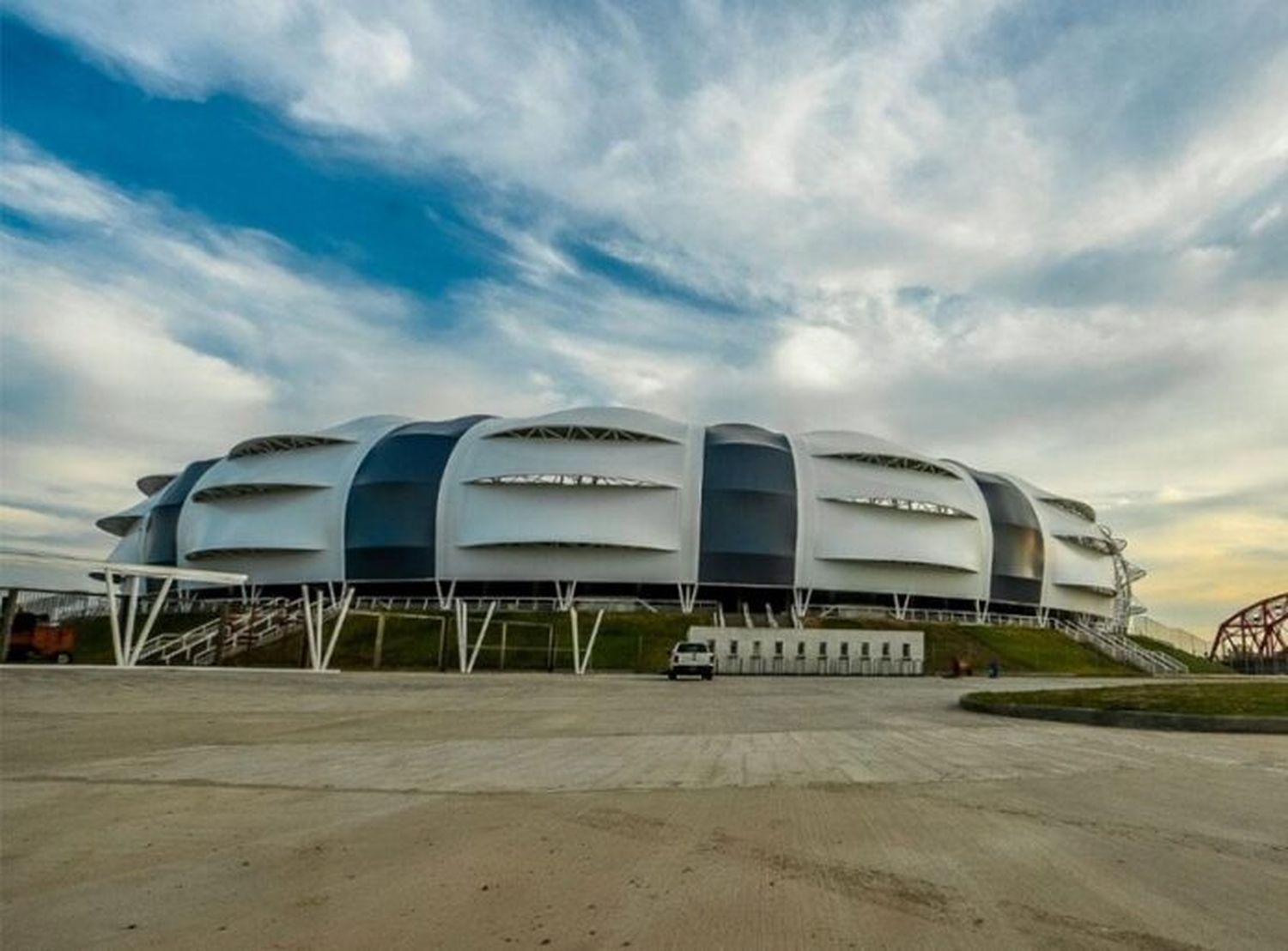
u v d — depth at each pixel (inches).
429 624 2395.4
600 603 2758.4
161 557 3420.3
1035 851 265.0
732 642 2048.5
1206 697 788.6
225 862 246.1
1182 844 274.8
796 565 2906.0
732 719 742.5
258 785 369.7
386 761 448.1
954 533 3117.6
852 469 3102.9
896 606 3014.3
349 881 228.2
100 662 2071.9
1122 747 539.2
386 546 2874.0
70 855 253.0
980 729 661.3
